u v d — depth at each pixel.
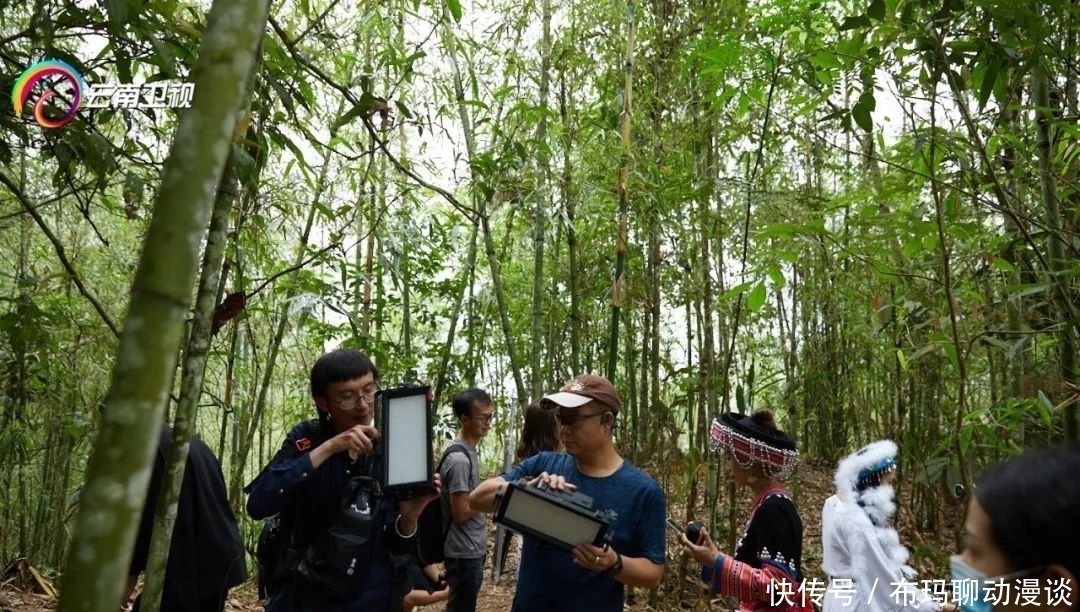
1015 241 3.01
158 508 1.56
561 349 6.71
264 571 2.39
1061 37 2.86
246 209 3.08
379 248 4.48
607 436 2.34
